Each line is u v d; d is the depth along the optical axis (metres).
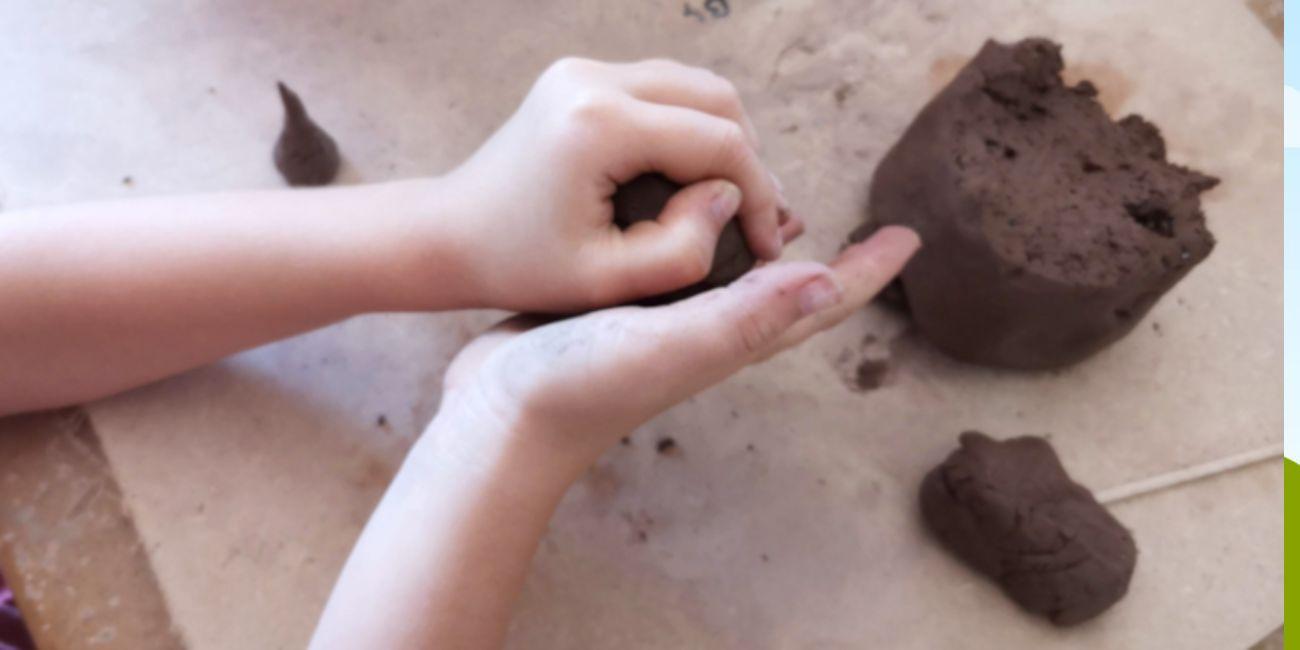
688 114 0.45
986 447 0.54
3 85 0.59
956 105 0.53
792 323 0.45
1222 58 0.63
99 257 0.50
